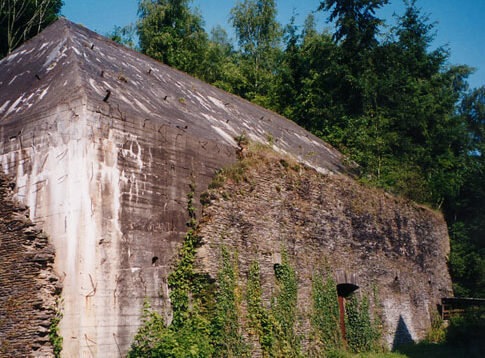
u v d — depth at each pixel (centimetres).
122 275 1169
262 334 1415
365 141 2647
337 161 2431
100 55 1633
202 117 1673
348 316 1855
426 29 3462
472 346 1961
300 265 1625
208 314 1283
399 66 3262
